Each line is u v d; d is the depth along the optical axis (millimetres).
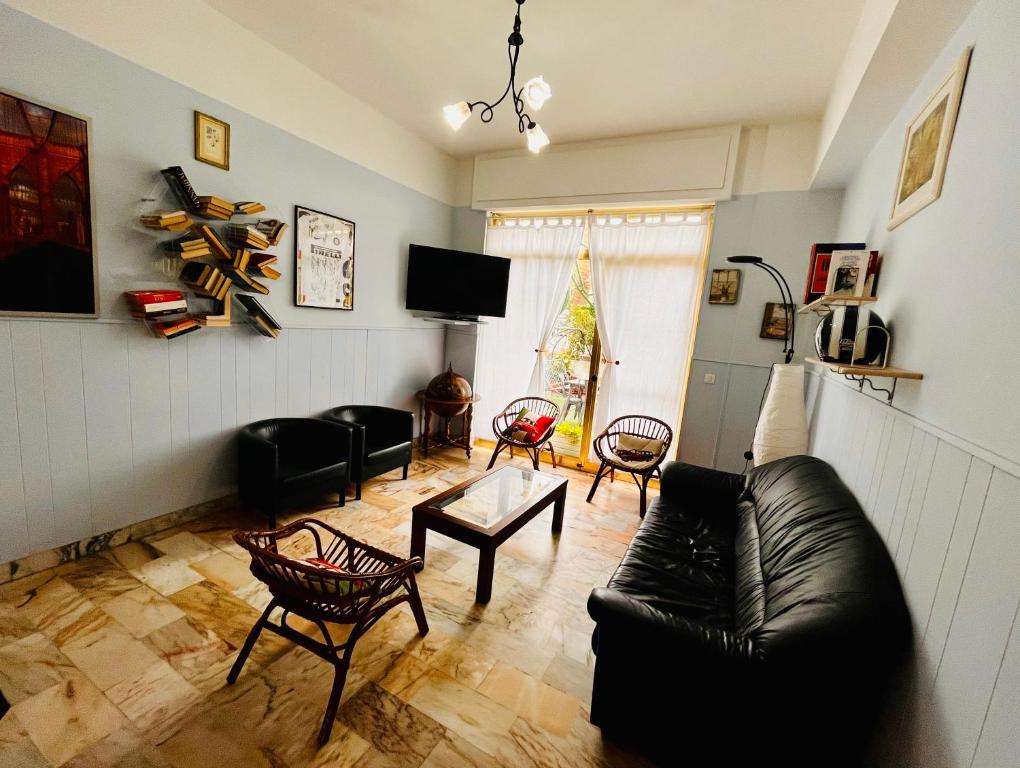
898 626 1171
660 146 3525
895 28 1505
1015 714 782
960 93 1378
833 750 1179
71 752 1354
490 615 2121
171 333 2387
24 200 1912
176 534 2590
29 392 2021
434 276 4066
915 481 1330
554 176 3963
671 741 1367
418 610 1901
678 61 2562
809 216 3193
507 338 4512
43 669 1634
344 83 3197
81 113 2039
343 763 1376
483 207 4359
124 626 1867
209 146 2533
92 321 2189
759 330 3410
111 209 2188
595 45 2469
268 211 2912
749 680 1203
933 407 1284
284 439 3119
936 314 1352
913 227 1656
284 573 1463
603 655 1400
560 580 2449
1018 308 940
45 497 2127
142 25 2205
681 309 3725
